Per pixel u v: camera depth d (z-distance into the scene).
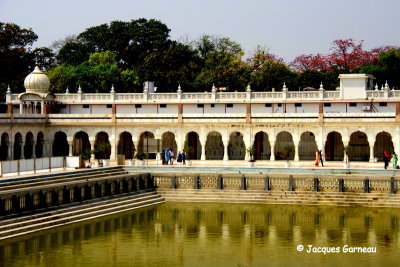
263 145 67.50
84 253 34.81
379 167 57.16
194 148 69.19
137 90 90.44
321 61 103.44
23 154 64.19
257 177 49.84
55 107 70.12
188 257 34.38
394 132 60.12
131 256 34.44
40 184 44.25
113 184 48.03
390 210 45.62
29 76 69.12
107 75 84.19
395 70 86.12
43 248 35.56
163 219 43.69
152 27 104.19
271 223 42.28
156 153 67.75
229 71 88.88
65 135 71.06
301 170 54.66
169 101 67.62
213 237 38.69
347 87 64.19
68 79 81.19
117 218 43.88
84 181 45.38
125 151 70.12
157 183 52.09
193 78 93.94
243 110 66.44
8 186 41.47
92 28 105.44
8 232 36.97
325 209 46.34
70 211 42.56
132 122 66.69
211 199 49.94
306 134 66.25
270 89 87.69
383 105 63.31
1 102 71.38
